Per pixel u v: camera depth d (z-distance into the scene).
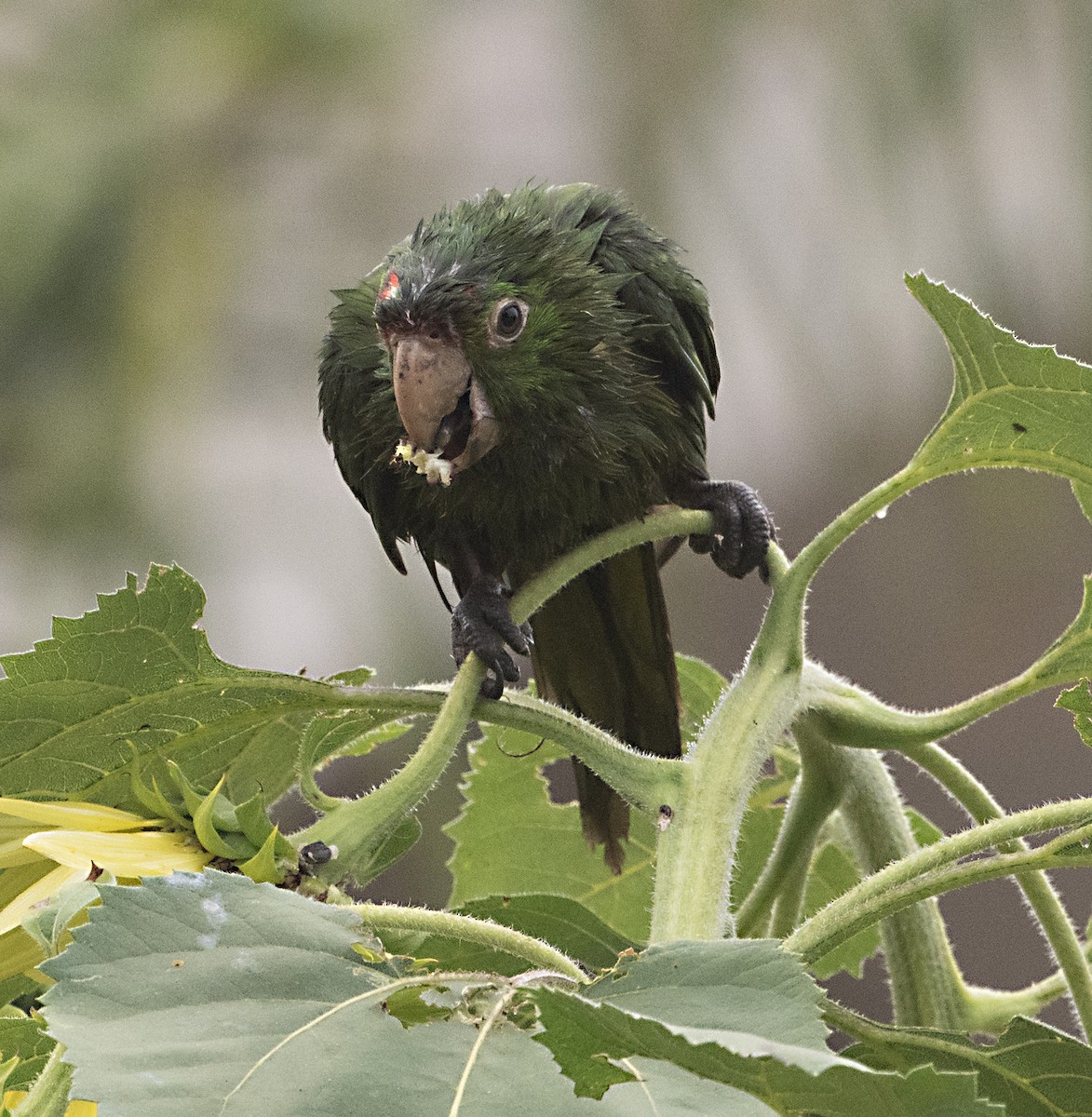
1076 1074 2.84
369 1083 2.15
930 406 13.92
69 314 11.65
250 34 12.30
